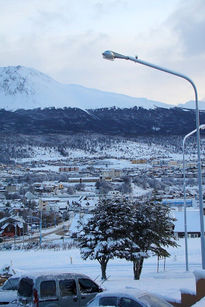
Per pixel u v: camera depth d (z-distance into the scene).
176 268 37.91
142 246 30.73
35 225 118.00
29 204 147.62
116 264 42.16
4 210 129.00
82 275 13.38
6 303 13.56
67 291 12.68
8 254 57.00
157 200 32.81
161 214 31.69
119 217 29.64
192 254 48.72
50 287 12.35
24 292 12.37
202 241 18.02
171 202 131.38
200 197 18.47
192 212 79.38
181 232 74.44
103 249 28.62
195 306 8.88
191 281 22.00
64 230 103.69
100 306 9.59
